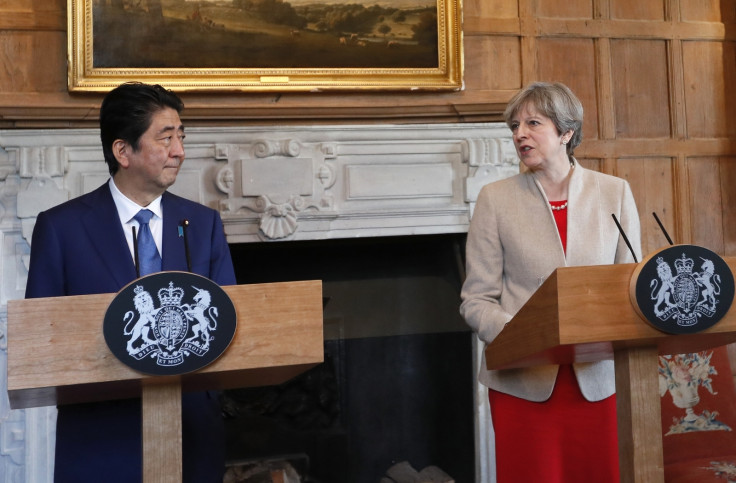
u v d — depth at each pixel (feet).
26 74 11.28
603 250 7.67
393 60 12.12
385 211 11.78
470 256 8.05
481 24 12.63
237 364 5.22
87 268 6.84
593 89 13.03
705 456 9.72
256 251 12.40
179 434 5.60
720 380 10.19
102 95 11.39
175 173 7.10
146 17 11.37
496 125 12.09
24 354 4.87
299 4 11.84
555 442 7.47
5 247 10.87
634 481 6.03
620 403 6.22
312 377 12.59
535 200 7.89
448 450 12.69
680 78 13.30
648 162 13.17
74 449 6.60
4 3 11.27
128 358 4.95
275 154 11.48
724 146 13.38
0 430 10.76
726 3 13.55
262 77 11.71
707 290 5.63
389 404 12.69
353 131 11.74
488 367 7.02
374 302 12.69
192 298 5.10
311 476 12.53
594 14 13.05
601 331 5.47
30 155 10.85
